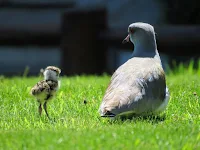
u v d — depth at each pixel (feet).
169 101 50.75
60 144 36.45
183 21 94.53
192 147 36.83
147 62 46.32
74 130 40.19
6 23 100.89
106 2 103.24
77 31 87.15
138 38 48.98
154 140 37.35
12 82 62.80
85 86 57.62
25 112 48.93
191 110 48.34
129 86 43.37
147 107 43.57
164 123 43.27
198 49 84.02
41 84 46.44
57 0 100.27
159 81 45.01
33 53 106.42
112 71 86.84
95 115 46.93
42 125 44.16
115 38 86.79
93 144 36.29
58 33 88.38
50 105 50.42
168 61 92.94
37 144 36.73
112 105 41.70
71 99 52.19
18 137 38.29
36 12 101.24
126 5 102.68
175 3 95.14
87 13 87.30
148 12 99.96
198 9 93.30
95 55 87.10
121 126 41.04
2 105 50.85
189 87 55.52
